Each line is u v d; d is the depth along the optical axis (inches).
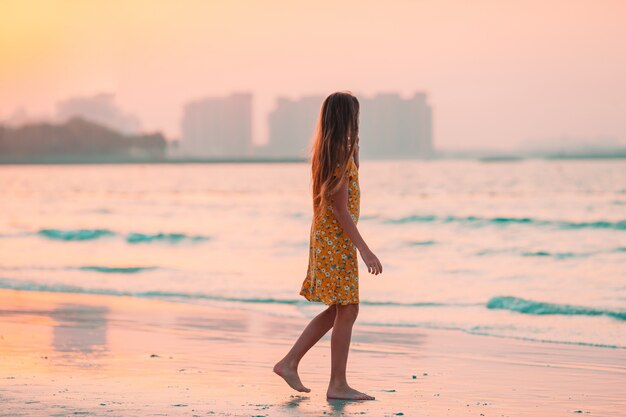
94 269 533.3
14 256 642.8
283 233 860.6
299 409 150.6
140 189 2258.9
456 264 567.2
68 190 2240.4
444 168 3927.2
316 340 166.9
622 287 438.3
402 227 881.5
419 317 328.2
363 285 449.1
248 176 3489.2
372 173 3223.4
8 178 3619.6
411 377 195.5
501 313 339.3
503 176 2561.5
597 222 840.9
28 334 270.5
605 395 174.6
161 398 159.3
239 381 182.4
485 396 171.3
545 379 194.9
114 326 295.1
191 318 320.8
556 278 482.9
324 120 157.9
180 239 788.0
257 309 350.9
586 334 280.2
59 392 163.9
